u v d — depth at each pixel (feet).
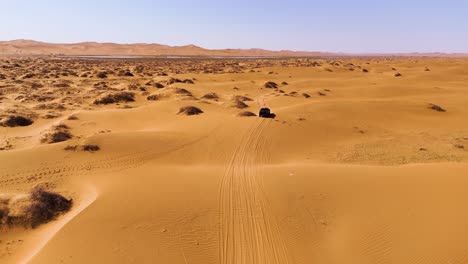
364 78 288.71
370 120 137.69
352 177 63.21
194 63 454.40
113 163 76.48
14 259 41.11
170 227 46.32
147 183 61.72
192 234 45.21
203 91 200.95
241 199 55.11
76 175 68.74
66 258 39.37
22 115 123.95
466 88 231.91
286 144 101.91
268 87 231.09
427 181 60.08
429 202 52.95
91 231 44.52
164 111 139.85
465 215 48.70
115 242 42.42
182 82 239.30
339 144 106.93
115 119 125.18
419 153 99.04
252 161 84.74
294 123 122.83
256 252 42.37
